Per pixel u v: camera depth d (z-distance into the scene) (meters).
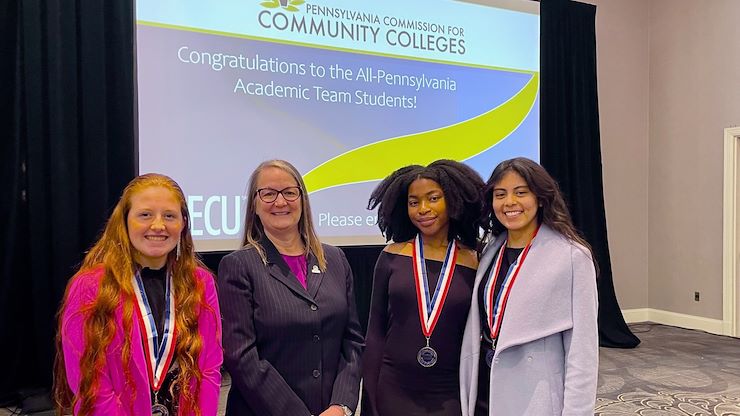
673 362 4.59
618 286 6.13
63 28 3.64
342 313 1.80
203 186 3.89
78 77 3.73
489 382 1.71
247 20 4.01
